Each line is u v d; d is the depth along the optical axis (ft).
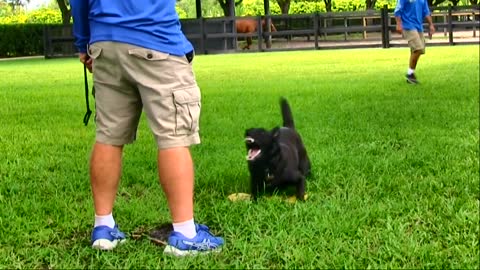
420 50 33.94
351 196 12.55
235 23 86.53
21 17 144.25
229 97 30.12
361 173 14.49
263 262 9.21
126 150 17.58
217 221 11.11
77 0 9.41
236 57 70.69
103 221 9.84
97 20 9.26
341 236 10.24
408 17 33.65
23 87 36.63
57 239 10.34
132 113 9.58
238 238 10.18
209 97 30.25
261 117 23.57
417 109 24.61
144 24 9.00
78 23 9.57
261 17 86.74
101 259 9.27
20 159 16.38
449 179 13.75
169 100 9.06
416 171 14.70
